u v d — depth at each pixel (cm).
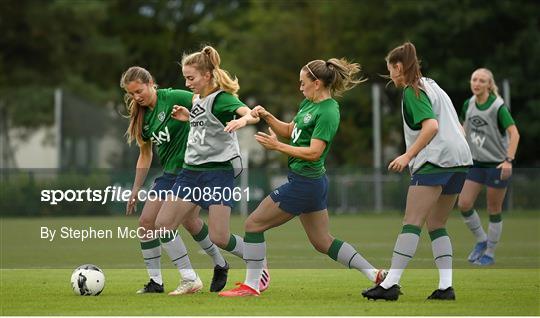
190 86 3038
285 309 2706
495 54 12762
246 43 15275
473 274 3856
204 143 3048
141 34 17300
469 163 2862
